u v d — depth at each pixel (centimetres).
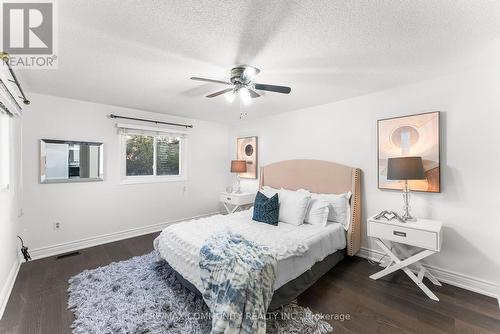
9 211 232
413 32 161
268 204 288
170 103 348
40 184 303
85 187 340
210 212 497
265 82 255
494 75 216
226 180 520
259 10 138
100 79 248
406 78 247
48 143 308
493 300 211
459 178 235
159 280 239
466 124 230
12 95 208
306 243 222
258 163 455
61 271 263
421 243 214
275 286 179
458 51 189
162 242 250
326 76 240
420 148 255
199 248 200
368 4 133
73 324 178
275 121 421
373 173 297
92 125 343
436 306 203
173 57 197
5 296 209
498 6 135
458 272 236
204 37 167
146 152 415
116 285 229
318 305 204
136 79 248
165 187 428
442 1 131
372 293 224
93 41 172
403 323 182
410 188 262
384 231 237
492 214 218
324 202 292
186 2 131
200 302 200
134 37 168
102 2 131
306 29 157
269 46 179
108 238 361
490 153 219
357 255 312
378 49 185
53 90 285
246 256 179
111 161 364
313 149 362
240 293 156
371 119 298
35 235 299
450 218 240
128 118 376
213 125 497
